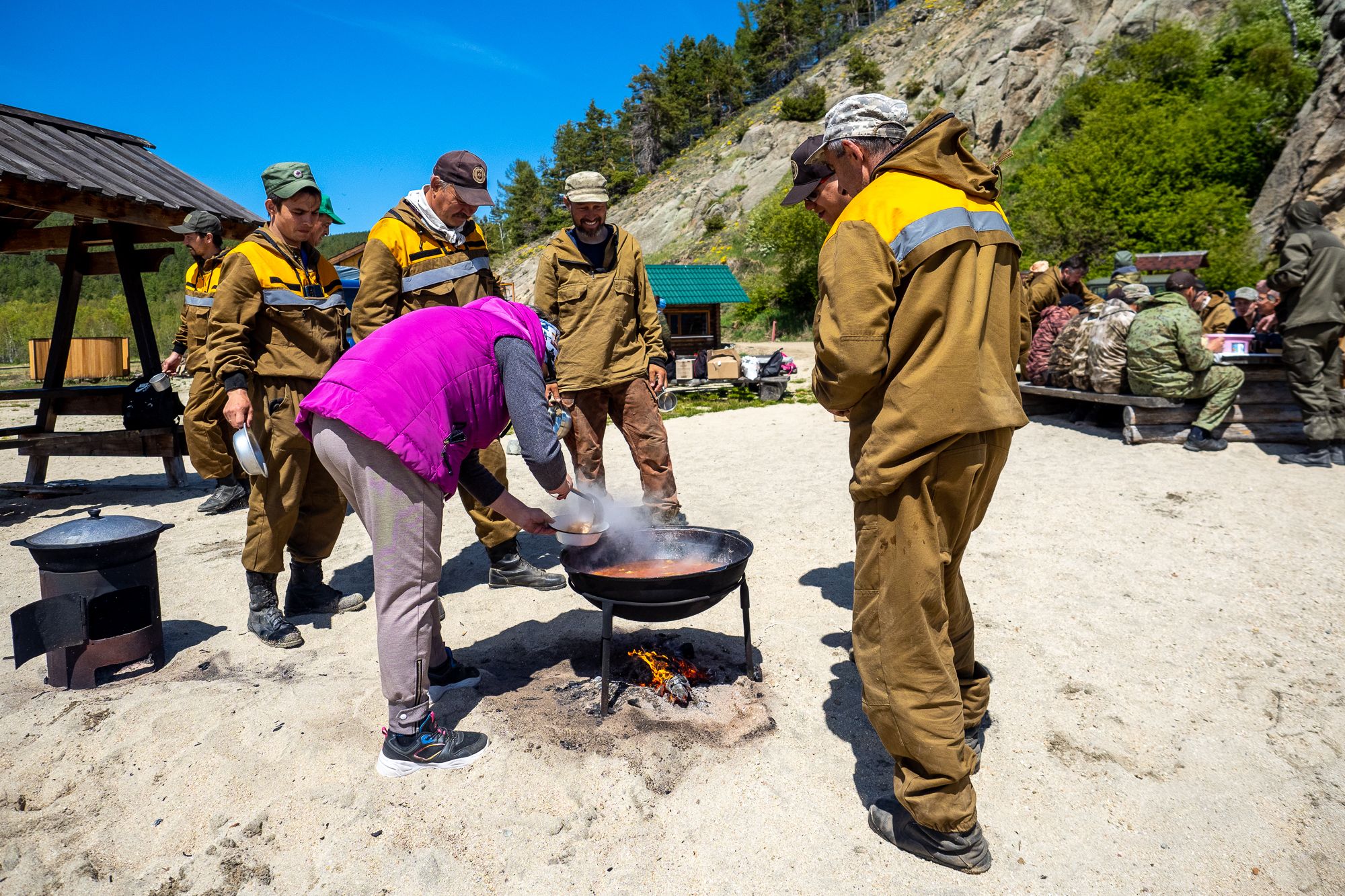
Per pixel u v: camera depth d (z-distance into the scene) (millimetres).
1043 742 2701
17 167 6211
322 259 3855
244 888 2139
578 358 4773
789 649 3443
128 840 2334
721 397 13914
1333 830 2236
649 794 2451
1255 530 4598
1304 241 5902
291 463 3588
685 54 99062
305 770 2609
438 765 2588
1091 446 7035
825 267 2078
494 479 2834
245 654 3549
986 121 35000
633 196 70625
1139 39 28516
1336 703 2834
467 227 4250
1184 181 21375
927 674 2064
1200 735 2703
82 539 3088
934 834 2135
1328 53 19828
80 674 3184
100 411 7734
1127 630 3479
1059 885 2080
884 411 2033
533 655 3471
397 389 2461
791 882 2111
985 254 2014
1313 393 5977
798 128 53625
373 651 3541
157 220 7227
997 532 4844
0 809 2473
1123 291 7871
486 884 2133
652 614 2779
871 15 88000
